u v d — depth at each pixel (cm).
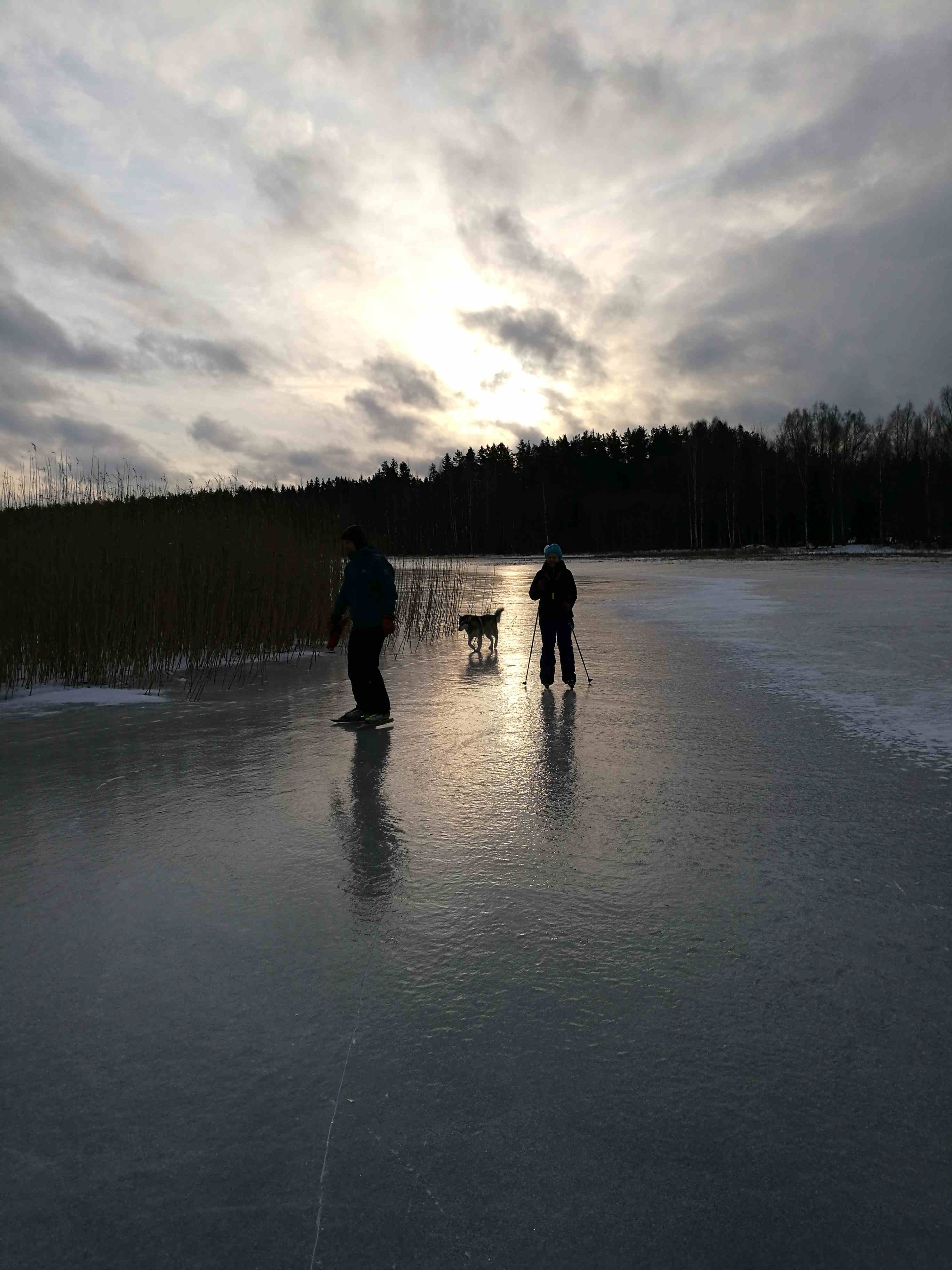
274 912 372
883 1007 288
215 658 1270
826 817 496
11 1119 233
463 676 1116
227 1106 238
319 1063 258
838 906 371
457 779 592
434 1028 276
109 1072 255
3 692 991
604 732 744
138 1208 200
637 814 506
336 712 860
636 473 12412
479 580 3838
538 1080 248
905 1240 189
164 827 491
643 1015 283
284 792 562
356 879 409
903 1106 235
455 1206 200
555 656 1195
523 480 12444
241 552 1424
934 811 506
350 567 793
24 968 323
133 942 344
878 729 739
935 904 373
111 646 1110
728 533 8944
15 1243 190
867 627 1605
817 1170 210
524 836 468
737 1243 188
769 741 700
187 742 725
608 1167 212
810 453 8869
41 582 1142
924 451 8212
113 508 1584
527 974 313
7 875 419
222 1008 292
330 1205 200
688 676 1066
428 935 347
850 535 8294
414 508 11288
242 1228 194
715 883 398
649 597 2612
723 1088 243
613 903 377
